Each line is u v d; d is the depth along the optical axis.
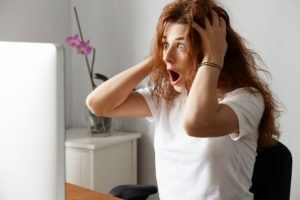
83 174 2.28
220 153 1.16
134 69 1.37
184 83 1.15
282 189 1.25
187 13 1.09
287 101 2.03
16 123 0.64
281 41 2.01
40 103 0.61
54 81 0.60
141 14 2.50
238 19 2.13
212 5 1.16
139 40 2.53
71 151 2.32
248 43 2.11
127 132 2.62
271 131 1.23
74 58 2.84
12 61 0.64
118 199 1.32
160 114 1.38
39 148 0.62
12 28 2.43
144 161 2.62
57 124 0.61
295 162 2.04
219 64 1.06
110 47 2.66
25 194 0.65
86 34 2.77
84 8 2.76
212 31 1.08
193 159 1.22
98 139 2.36
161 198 1.37
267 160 1.27
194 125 1.01
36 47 0.61
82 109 2.83
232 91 1.18
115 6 2.61
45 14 2.63
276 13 2.01
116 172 2.41
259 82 1.23
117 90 1.35
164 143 1.33
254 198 1.29
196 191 1.22
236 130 1.09
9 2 2.39
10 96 0.65
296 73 1.99
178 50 1.12
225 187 1.17
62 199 0.63
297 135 2.02
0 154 0.67
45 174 0.63
